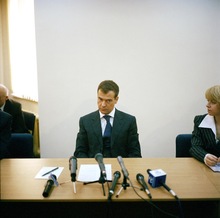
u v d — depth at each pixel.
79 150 1.96
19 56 3.25
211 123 1.81
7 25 3.33
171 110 2.75
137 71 2.66
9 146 1.93
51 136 2.75
